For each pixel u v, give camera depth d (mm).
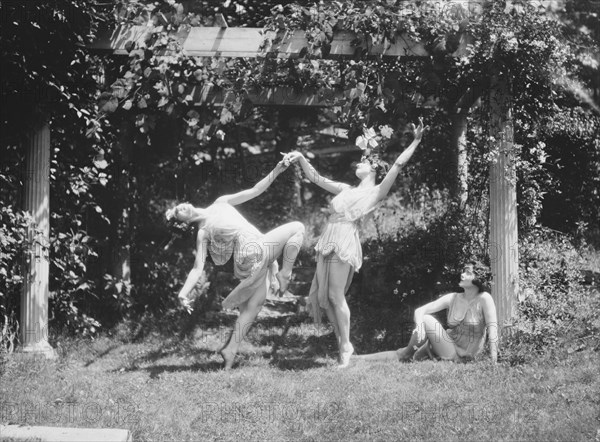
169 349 8484
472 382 6914
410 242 9438
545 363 7367
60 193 8523
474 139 8844
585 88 10539
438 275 9117
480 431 5852
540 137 9406
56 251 8531
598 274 9219
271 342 8664
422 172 10109
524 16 8016
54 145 8508
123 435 5770
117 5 8086
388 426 6016
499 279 8086
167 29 8172
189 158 10578
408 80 8625
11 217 7770
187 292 7574
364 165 8062
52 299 8555
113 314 9297
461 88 8680
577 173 10320
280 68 8328
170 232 10516
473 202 9055
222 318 9352
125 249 9500
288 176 11422
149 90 8266
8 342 7961
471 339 7793
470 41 8078
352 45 8250
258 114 11508
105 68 8758
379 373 7363
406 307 9273
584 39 11383
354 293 9828
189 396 6777
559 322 7914
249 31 8312
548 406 6297
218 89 8484
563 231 10383
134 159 9867
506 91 8180
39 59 7898
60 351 8266
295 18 8219
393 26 8164
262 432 6020
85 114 8375
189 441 5867
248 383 7070
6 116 7977
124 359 8164
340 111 8664
